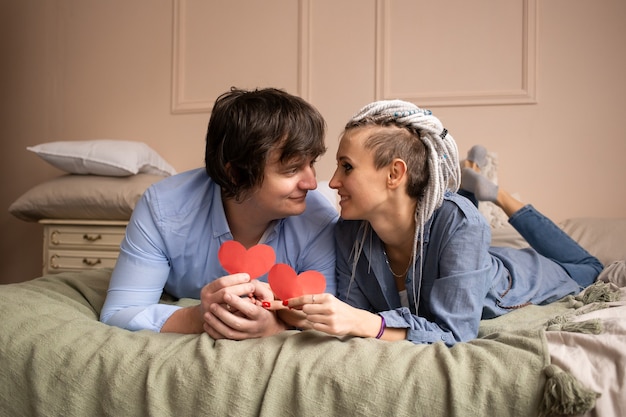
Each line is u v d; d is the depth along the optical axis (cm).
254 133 101
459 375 73
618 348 72
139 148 279
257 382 77
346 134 109
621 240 214
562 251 171
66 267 270
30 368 86
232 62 315
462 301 104
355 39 298
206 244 123
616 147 270
